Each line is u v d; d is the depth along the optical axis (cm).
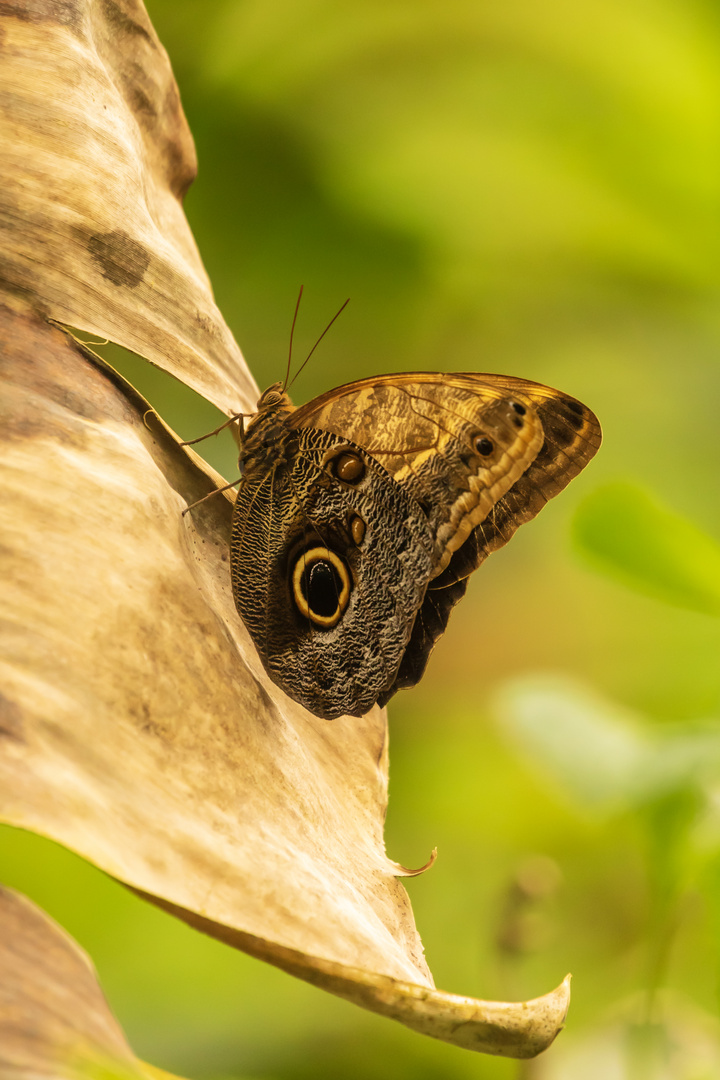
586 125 246
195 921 198
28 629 199
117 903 227
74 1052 181
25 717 198
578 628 350
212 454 256
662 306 288
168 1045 224
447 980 265
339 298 266
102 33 208
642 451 353
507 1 230
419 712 326
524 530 370
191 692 200
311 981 198
